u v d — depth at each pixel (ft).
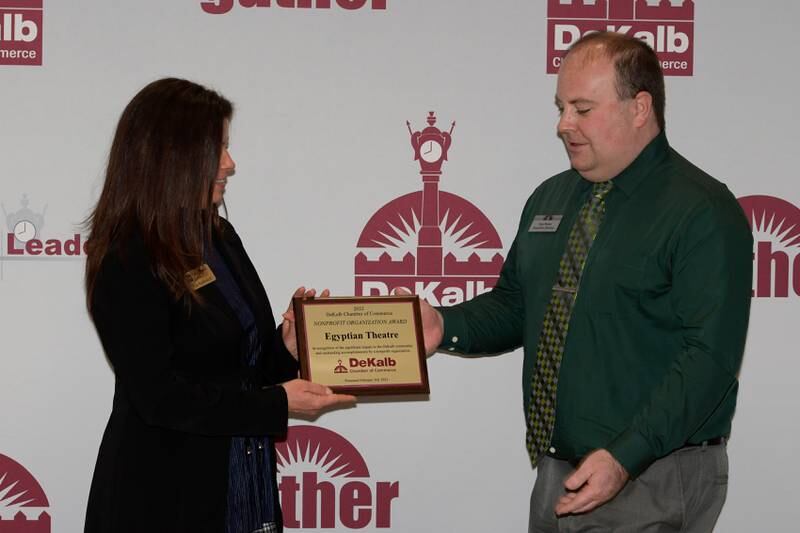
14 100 7.86
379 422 8.34
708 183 6.08
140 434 5.62
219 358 5.74
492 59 8.16
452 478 8.38
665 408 5.53
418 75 8.13
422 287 8.25
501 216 8.26
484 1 8.13
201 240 5.70
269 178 8.09
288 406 5.78
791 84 8.31
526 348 6.61
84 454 8.09
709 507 6.29
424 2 8.09
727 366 5.67
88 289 5.60
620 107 6.02
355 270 8.20
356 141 8.13
